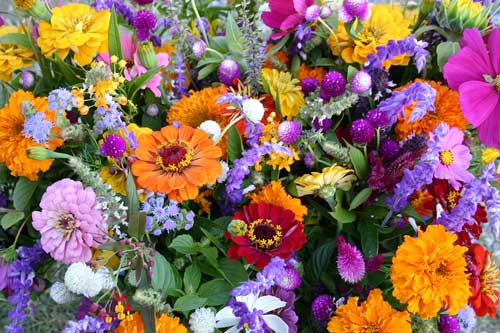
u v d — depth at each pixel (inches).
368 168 29.1
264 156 29.5
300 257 30.9
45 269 29.8
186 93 32.7
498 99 28.9
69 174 30.2
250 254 26.8
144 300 25.1
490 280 27.7
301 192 29.1
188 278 27.5
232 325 27.3
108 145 26.3
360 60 30.9
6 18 48.7
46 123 27.0
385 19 31.5
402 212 28.5
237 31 32.2
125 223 26.7
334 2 32.4
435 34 32.8
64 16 29.6
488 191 26.6
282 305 26.9
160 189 26.5
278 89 29.7
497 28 29.7
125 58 31.2
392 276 26.5
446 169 28.0
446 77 29.3
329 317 28.1
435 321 28.7
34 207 30.7
